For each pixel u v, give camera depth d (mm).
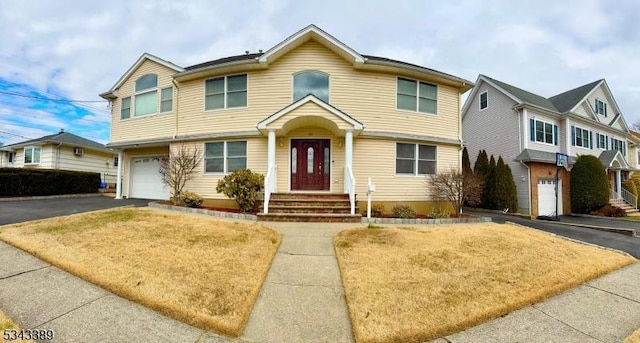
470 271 4965
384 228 7988
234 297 3842
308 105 9938
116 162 24594
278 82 11562
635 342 3279
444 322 3422
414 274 4754
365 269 4922
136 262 4723
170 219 7891
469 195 11570
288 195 10188
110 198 14586
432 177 11508
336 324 3457
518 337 3297
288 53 11641
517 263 5449
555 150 18531
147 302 3598
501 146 18578
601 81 21109
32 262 4723
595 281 5102
